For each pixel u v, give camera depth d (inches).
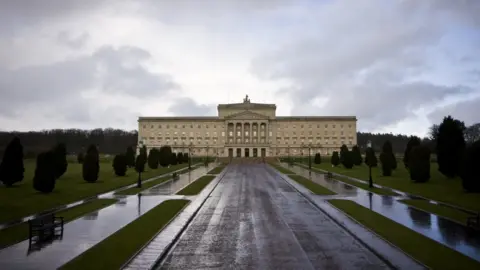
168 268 842.2
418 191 2149.4
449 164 2672.2
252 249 986.7
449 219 1349.7
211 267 846.5
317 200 1834.4
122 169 3149.6
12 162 2267.5
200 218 1401.3
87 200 1845.5
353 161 4298.7
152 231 1149.7
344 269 831.1
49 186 1984.5
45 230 1119.6
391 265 848.3
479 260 868.0
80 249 967.6
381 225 1225.4
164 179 3019.2
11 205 1601.9
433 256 892.6
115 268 812.6
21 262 859.4
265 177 3272.6
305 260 893.8
